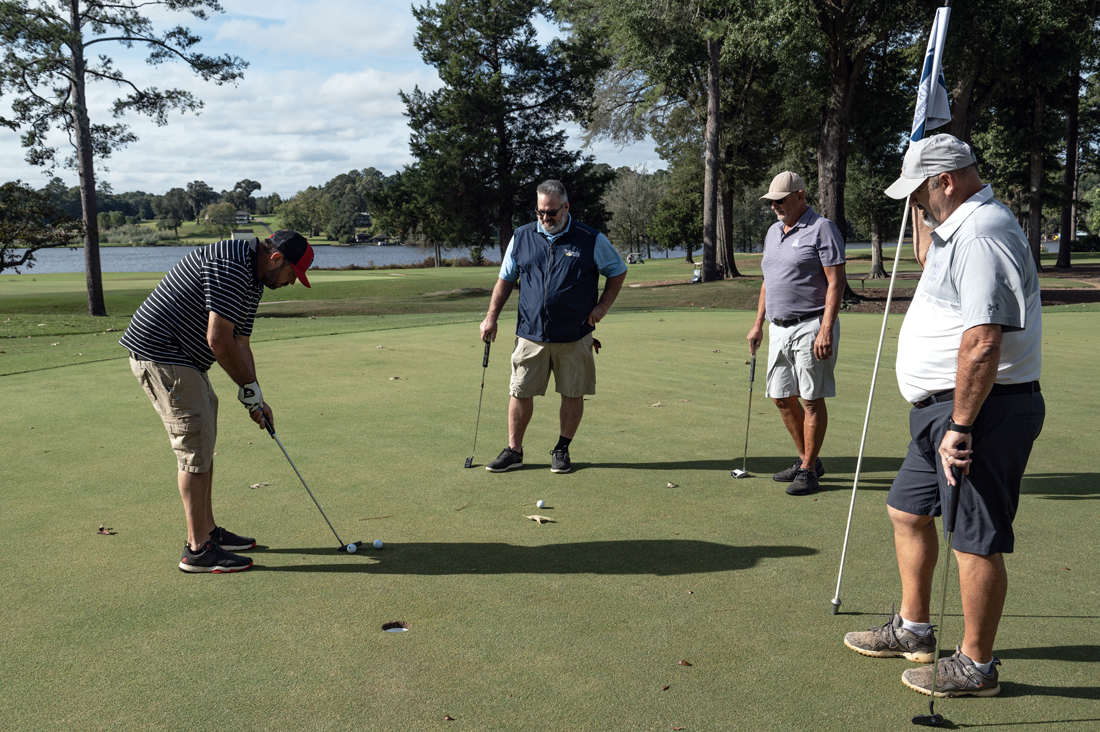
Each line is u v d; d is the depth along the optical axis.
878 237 41.09
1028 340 2.41
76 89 22.78
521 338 5.02
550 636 2.85
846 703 2.42
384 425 6.23
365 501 4.44
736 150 35.94
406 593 3.23
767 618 2.99
